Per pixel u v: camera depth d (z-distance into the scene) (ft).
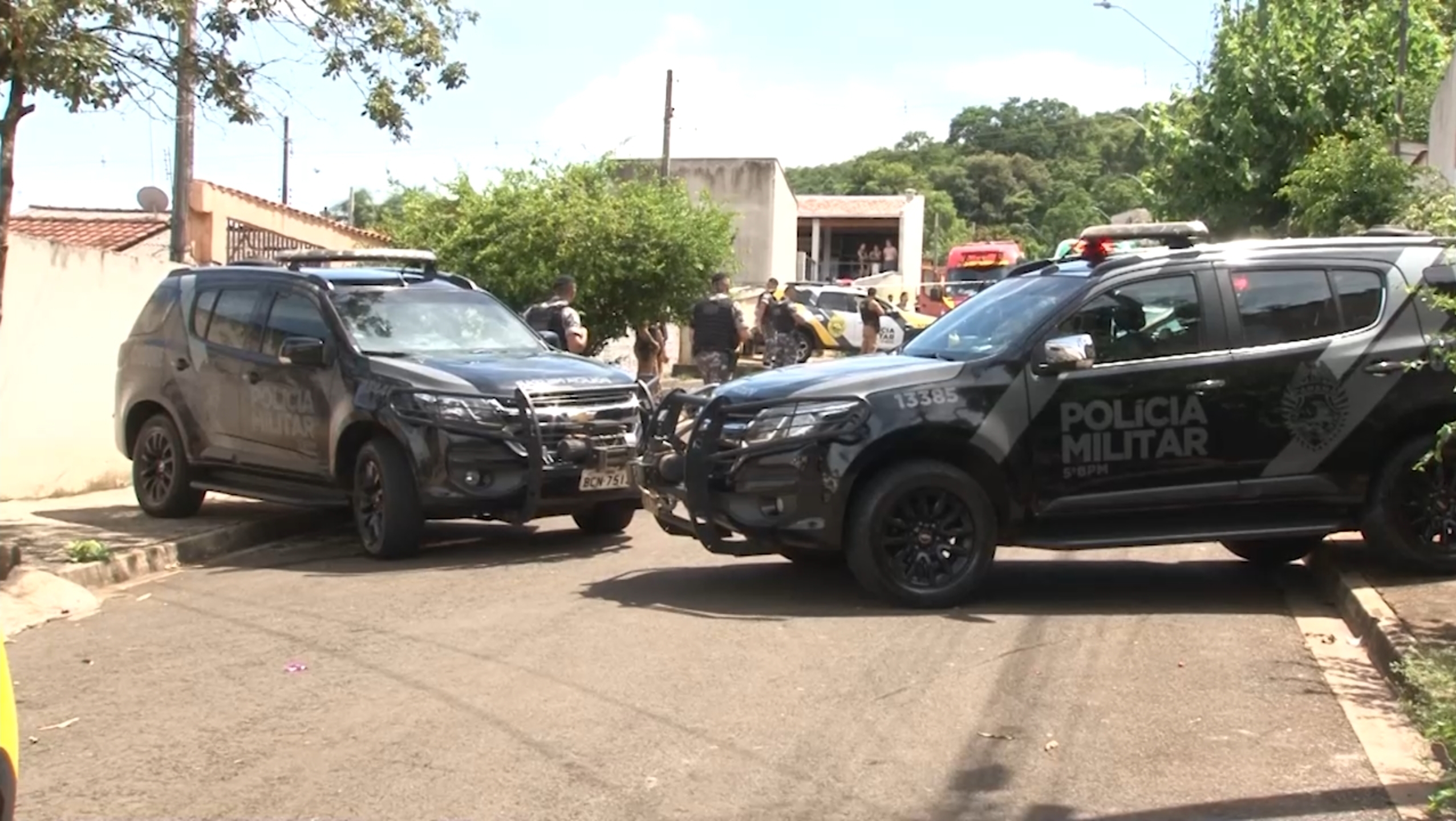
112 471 46.88
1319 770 17.44
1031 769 17.54
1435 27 86.17
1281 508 26.99
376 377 32.50
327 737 18.94
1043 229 270.87
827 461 25.72
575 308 74.59
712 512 26.55
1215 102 77.15
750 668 22.12
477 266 74.49
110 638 25.09
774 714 19.72
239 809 16.34
